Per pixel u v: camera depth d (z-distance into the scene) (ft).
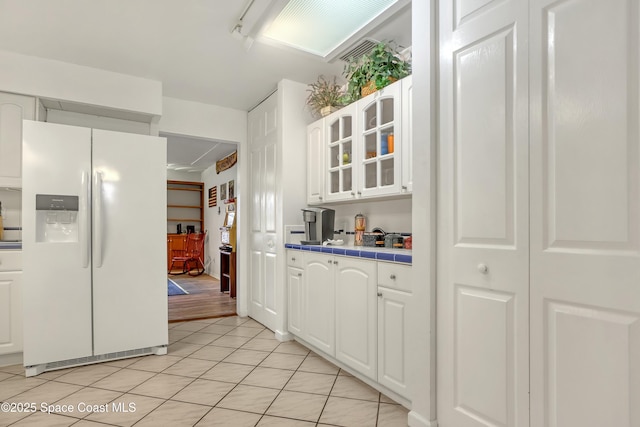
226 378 7.57
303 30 7.98
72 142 8.02
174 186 27.14
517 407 4.39
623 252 3.53
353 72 8.80
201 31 7.95
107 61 9.33
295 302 9.75
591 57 3.75
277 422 5.82
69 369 8.02
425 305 5.52
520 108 4.40
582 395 3.81
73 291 7.97
